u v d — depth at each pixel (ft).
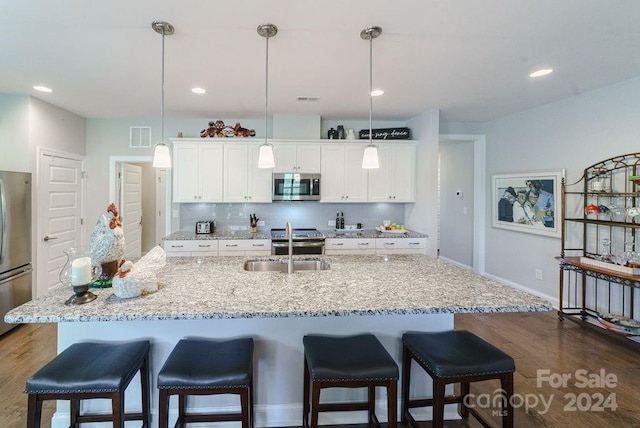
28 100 11.88
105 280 6.20
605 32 7.16
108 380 4.81
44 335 10.43
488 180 16.40
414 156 15.10
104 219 6.21
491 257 16.31
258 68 9.22
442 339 6.04
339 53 8.22
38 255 12.46
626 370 8.52
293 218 15.84
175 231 15.33
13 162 11.93
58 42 7.66
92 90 11.21
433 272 7.56
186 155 14.21
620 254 10.46
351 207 16.07
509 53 8.25
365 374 5.06
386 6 6.21
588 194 11.01
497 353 5.47
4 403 7.09
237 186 14.42
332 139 14.62
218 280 6.78
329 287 6.30
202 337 6.30
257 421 6.47
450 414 6.89
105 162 15.38
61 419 6.24
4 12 6.38
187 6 6.19
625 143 10.23
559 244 12.64
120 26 6.93
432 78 10.02
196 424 6.41
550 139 12.85
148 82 10.39
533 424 6.59
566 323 11.57
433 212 13.92
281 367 6.49
